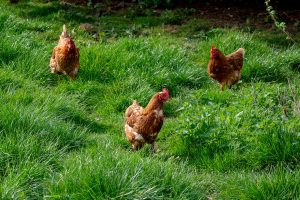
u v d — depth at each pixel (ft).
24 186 13.23
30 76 18.99
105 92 18.60
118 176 13.16
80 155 14.19
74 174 13.33
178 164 15.15
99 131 16.87
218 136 15.31
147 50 20.80
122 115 17.66
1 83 17.81
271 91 17.78
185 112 16.44
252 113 15.85
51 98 17.15
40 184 13.44
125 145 16.08
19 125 15.15
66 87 18.65
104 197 12.93
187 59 20.84
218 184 14.19
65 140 15.46
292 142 14.78
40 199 13.19
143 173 13.37
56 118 16.05
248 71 20.43
